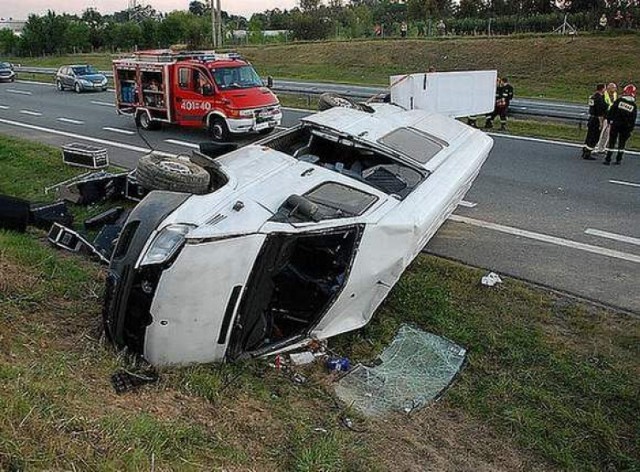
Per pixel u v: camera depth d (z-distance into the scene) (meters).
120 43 53.28
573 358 5.29
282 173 5.38
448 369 5.07
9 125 17.02
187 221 4.32
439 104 10.00
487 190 10.44
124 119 18.22
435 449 4.13
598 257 7.52
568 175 11.42
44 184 9.96
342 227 4.74
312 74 34.28
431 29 42.91
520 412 4.52
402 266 5.32
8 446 2.81
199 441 3.60
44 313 5.09
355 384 4.79
